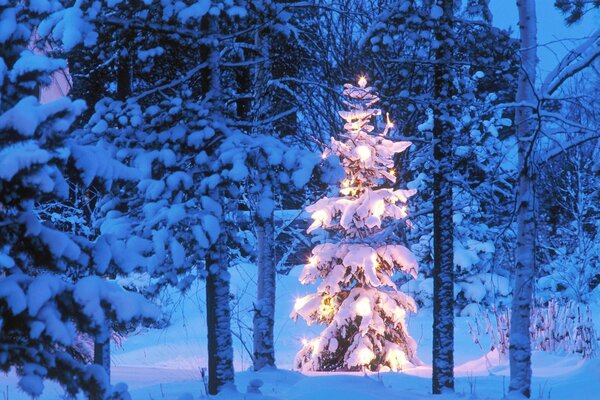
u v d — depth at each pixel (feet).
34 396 22.00
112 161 25.09
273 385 44.98
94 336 22.95
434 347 44.14
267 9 44.47
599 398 38.65
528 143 40.45
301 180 36.63
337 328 56.44
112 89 56.44
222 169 38.42
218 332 39.42
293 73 59.31
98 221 39.78
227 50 48.88
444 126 45.75
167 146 38.96
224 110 41.68
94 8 35.86
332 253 57.41
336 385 37.52
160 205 37.60
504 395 39.73
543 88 39.01
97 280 22.98
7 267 21.89
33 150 20.57
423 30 46.11
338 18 76.64
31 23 23.80
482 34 47.57
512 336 40.11
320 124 74.02
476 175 56.08
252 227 52.31
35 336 21.53
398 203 78.23
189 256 38.91
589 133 38.60
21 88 22.15
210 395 37.99
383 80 68.80
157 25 39.45
